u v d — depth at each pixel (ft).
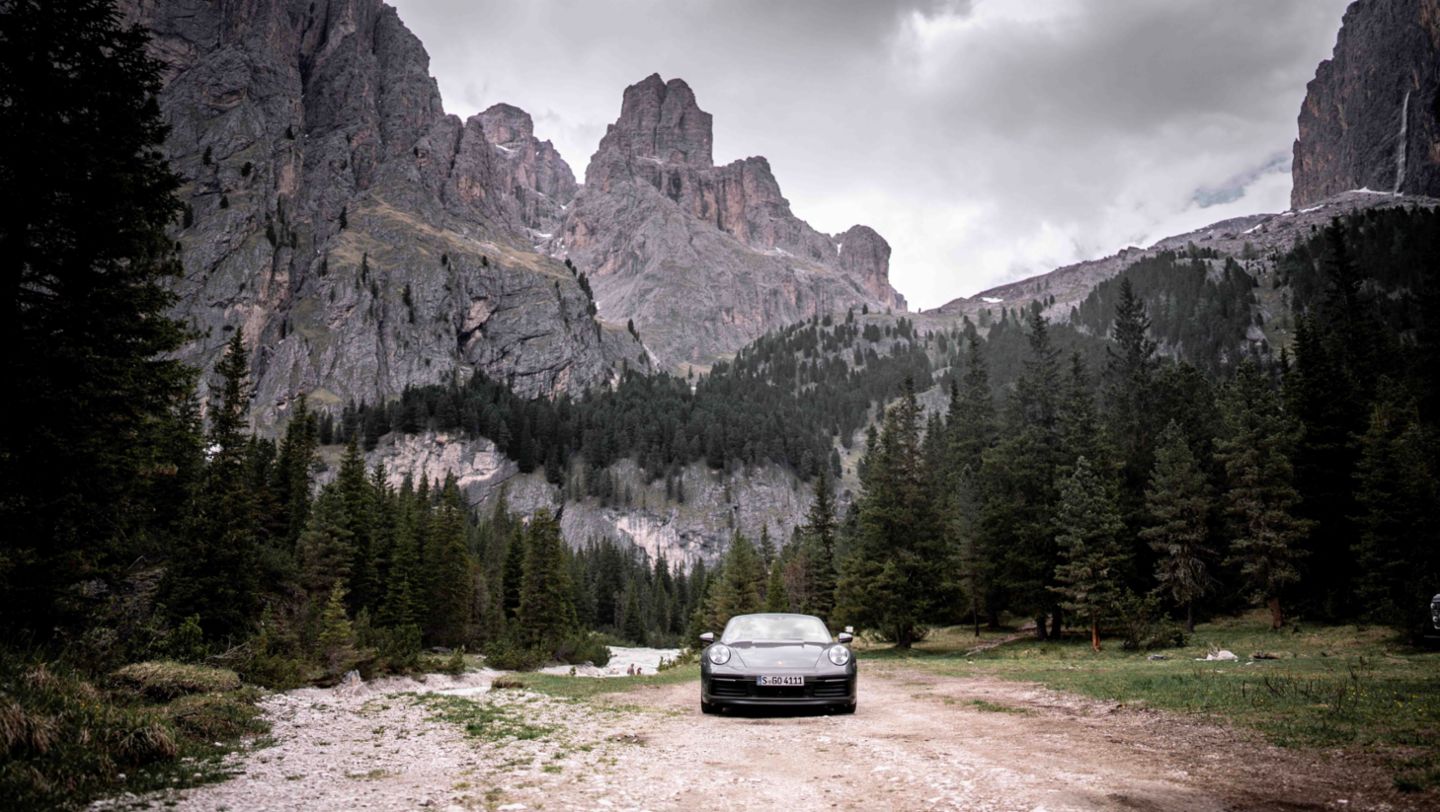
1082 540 129.08
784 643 38.86
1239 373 167.84
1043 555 151.64
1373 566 118.73
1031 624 184.85
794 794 19.40
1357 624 118.01
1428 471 112.57
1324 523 146.10
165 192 48.65
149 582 92.73
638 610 415.03
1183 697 37.78
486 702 49.62
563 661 222.48
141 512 51.44
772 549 422.00
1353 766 20.44
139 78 47.98
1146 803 17.49
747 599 237.04
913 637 163.63
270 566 142.51
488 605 267.80
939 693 49.65
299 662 70.38
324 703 46.01
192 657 52.95
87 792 18.35
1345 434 146.51
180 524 96.58
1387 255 589.73
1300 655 88.07
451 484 281.54
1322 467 147.64
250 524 116.26
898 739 28.63
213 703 34.50
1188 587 142.31
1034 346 214.69
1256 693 37.37
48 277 45.83
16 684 23.85
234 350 120.37
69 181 43.29
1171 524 144.97
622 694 56.39
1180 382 186.29
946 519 161.27
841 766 23.26
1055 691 46.37
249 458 153.48
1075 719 33.47
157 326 47.83
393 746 28.91
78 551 45.11
